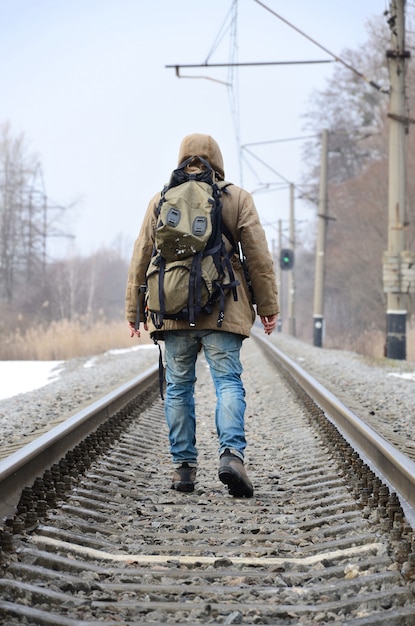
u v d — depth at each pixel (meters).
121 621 5.66
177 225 8.66
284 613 5.84
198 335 9.38
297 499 9.60
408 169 73.69
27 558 6.68
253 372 30.75
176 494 9.94
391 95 33.59
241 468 9.39
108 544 7.59
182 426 9.95
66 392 20.73
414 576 6.25
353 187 90.88
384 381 24.09
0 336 44.94
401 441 12.79
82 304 112.94
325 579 6.71
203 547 7.62
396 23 33.44
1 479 7.79
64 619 5.56
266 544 7.77
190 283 8.76
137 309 9.57
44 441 9.88
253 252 9.07
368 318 88.19
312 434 14.31
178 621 5.71
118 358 36.81
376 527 7.72
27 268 106.81
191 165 9.46
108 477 10.34
